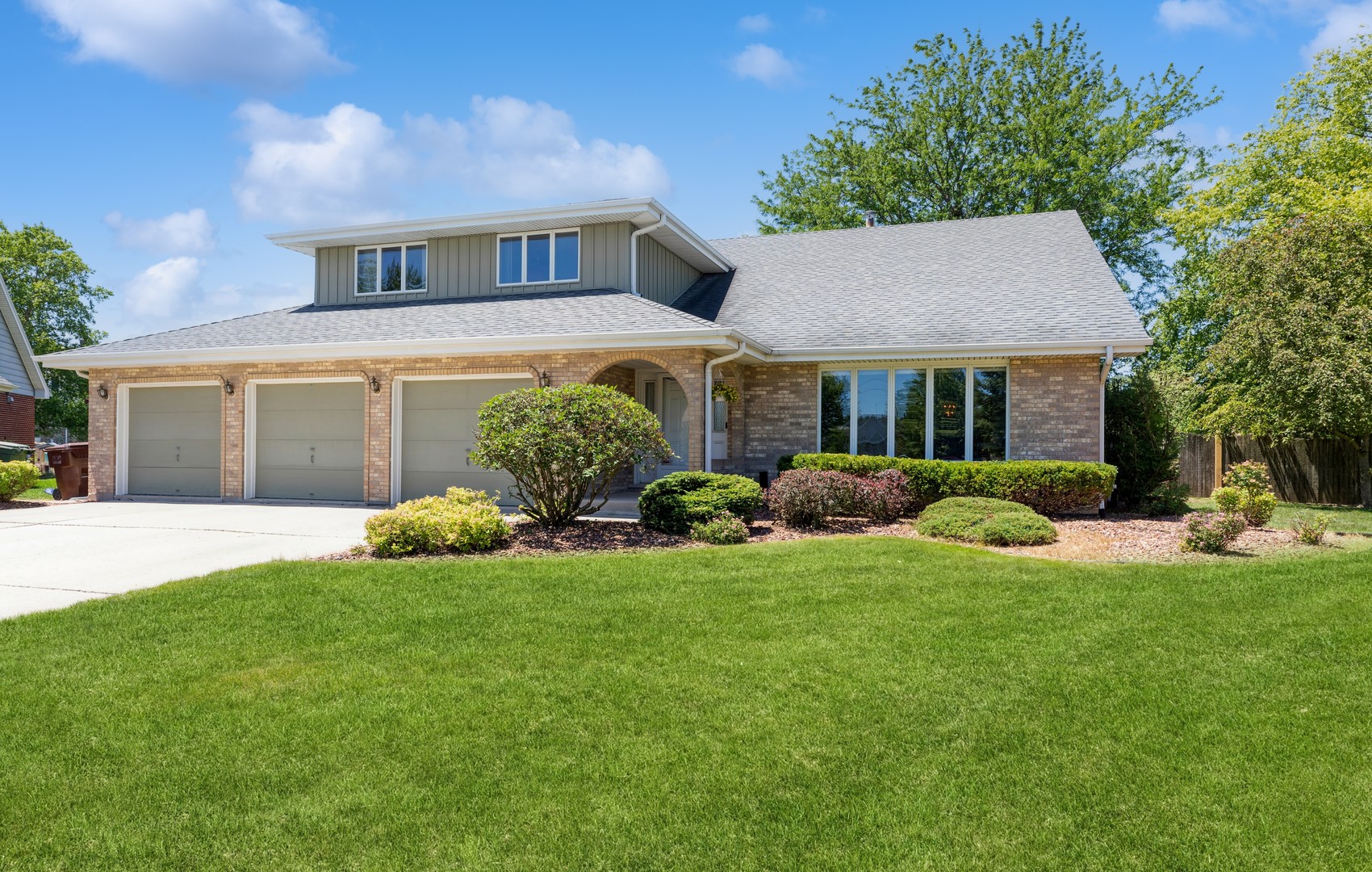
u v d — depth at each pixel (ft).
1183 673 17.67
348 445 54.60
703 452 46.11
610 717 15.42
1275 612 22.02
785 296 60.49
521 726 15.03
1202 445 67.00
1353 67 81.41
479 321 52.95
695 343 45.24
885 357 49.24
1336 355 52.65
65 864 10.71
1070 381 48.39
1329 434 57.93
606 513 45.93
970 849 11.05
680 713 15.61
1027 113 103.40
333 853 10.94
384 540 31.68
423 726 15.03
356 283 63.77
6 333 88.63
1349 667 17.81
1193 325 89.51
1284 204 79.82
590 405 36.04
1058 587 25.26
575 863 10.71
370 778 13.02
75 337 138.41
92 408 59.16
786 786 12.79
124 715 15.61
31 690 16.89
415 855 10.89
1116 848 11.08
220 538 38.14
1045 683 17.10
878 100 110.01
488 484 51.16
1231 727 14.94
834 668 18.06
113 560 32.07
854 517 42.93
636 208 54.44
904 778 13.03
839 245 68.54
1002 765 13.51
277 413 56.18
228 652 19.34
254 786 12.78
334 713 15.62
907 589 25.13
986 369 50.14
